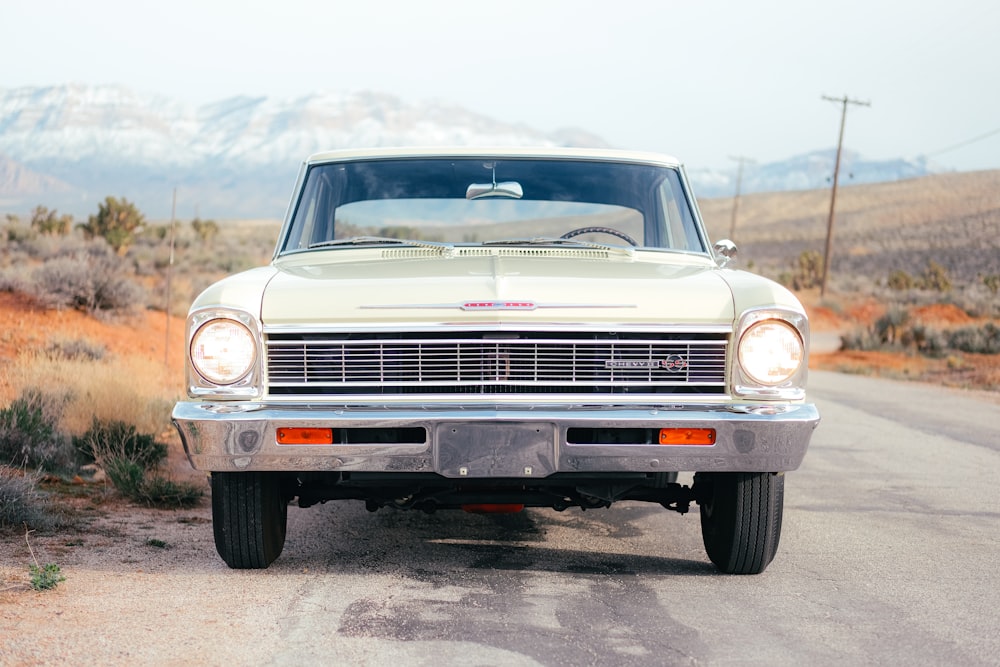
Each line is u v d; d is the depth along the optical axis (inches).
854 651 154.3
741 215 6520.7
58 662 140.7
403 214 239.6
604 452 173.9
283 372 174.9
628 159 241.8
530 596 181.0
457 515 263.1
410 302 173.9
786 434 173.9
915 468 361.7
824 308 1972.2
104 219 1366.9
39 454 307.9
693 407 174.7
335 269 198.2
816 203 6481.3
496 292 176.2
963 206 5265.8
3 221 1475.1
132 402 387.5
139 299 708.7
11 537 223.6
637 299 176.1
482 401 173.3
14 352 512.1
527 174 239.1
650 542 233.5
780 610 176.1
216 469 174.7
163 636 154.1
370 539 230.7
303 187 237.5
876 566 212.8
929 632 165.3
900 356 1186.0
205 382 173.0
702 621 167.9
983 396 719.7
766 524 190.9
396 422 171.3
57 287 647.1
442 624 162.6
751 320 175.8
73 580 186.9
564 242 219.8
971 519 270.7
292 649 149.3
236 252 1499.8
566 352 175.3
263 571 197.0
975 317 1747.0
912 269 3550.7
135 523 248.5
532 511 270.8
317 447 172.4
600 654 149.6
